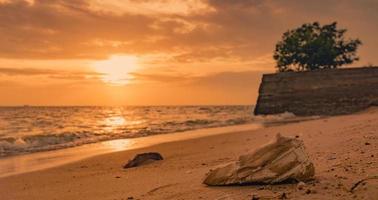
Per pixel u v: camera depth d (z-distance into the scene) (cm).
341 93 5353
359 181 786
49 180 1360
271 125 3803
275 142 904
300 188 798
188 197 830
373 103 5147
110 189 1073
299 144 895
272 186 840
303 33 8094
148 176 1248
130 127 4197
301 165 859
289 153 877
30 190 1184
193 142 2423
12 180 1382
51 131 3591
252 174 873
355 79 5309
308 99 5512
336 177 865
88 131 3591
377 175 834
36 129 3938
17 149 2319
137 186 1069
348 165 980
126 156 1942
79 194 1054
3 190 1206
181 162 1547
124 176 1308
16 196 1103
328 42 7788
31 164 1772
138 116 8100
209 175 929
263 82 5856
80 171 1541
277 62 8275
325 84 5466
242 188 850
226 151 1831
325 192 755
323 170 952
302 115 5516
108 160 1825
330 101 5397
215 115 7588
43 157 2008
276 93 5722
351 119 3045
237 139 2434
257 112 5859
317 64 8038
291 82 5659
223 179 895
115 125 4647
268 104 5759
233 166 906
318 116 5209
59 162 1814
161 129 3822
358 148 1270
